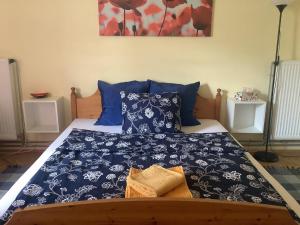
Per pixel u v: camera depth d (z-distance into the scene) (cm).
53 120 317
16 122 313
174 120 255
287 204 143
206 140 232
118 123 282
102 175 170
